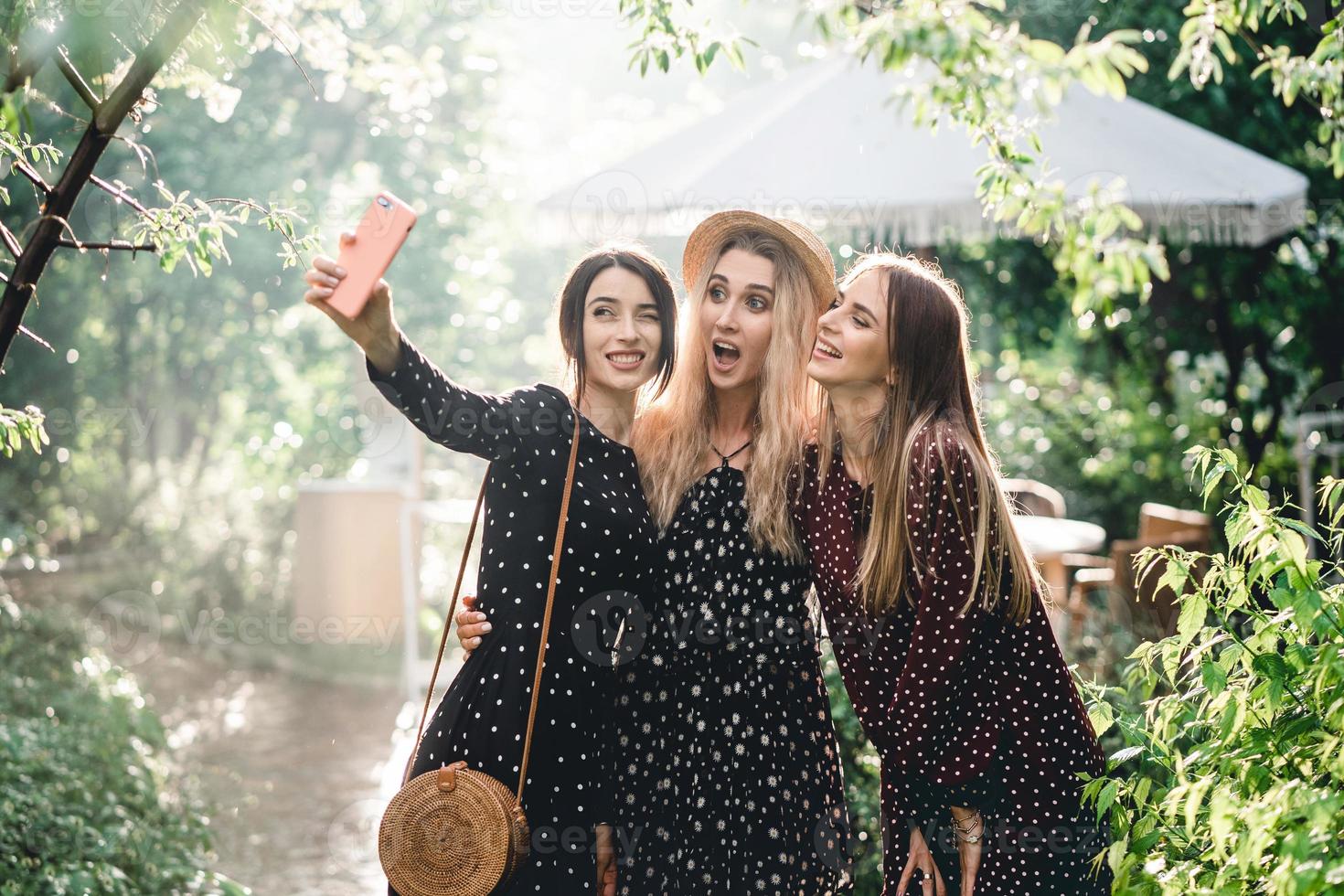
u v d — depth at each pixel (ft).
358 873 15.94
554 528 9.22
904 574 8.95
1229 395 23.11
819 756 9.58
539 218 18.94
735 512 9.55
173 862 13.65
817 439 9.64
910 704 8.82
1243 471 21.74
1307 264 21.86
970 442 9.00
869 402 9.25
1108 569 19.31
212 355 32.48
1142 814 9.01
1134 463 25.55
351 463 30.71
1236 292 22.47
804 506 9.47
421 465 25.99
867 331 9.05
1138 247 9.80
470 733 9.12
